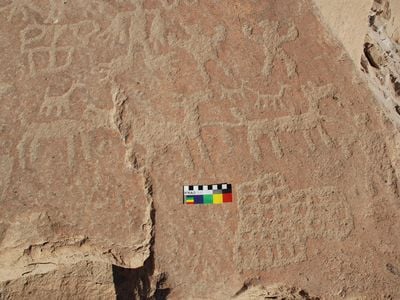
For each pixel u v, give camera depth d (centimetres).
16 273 234
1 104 234
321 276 233
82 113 236
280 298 237
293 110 243
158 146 237
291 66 247
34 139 232
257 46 249
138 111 239
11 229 227
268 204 236
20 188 229
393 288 232
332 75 248
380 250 235
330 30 254
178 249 230
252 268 231
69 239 230
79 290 234
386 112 250
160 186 234
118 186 232
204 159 237
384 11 376
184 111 240
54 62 240
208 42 248
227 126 240
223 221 233
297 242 234
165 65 244
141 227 231
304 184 238
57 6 247
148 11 249
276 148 240
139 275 230
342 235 236
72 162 232
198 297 228
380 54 348
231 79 245
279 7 253
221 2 252
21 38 242
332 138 242
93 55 243
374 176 241
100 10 248
